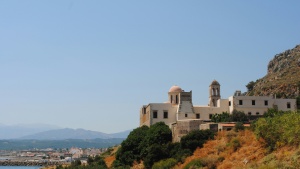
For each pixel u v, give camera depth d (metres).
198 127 133.00
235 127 122.06
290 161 82.25
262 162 88.94
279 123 97.88
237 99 150.62
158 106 151.12
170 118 151.00
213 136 123.75
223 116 144.75
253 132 111.00
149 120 151.38
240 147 106.25
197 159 108.38
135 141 141.00
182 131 134.75
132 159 137.50
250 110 150.38
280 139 94.50
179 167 113.19
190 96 151.75
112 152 189.50
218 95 158.88
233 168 94.06
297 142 90.19
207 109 152.75
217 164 103.19
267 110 146.88
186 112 149.75
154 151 127.38
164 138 135.50
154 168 118.81
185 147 124.56
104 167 145.12
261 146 99.75
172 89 158.38
